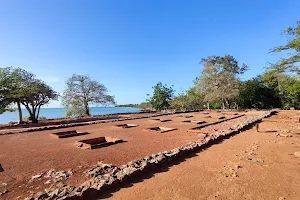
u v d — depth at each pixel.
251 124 12.02
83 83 26.33
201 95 32.00
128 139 9.28
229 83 27.95
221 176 4.38
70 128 13.50
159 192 3.70
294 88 15.88
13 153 7.12
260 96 30.25
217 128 12.20
